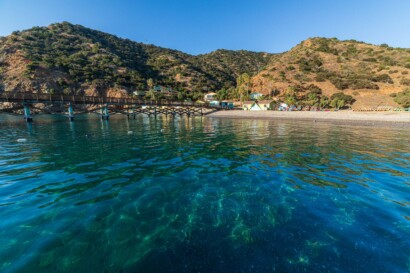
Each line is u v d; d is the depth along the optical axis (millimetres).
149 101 40375
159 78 116875
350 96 64000
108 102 35344
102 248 3996
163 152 12148
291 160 10375
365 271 3443
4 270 3412
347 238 4266
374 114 34281
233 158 10797
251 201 5973
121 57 119000
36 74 67250
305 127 26109
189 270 3484
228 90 98562
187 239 4281
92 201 5910
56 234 4387
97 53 107562
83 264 3598
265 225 4770
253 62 172250
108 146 13852
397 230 4531
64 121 34375
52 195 6266
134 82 96812
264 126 27609
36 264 3557
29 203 5742
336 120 34000
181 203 5840
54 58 83250
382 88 67562
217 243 4152
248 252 3891
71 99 31234
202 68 143750
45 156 11078
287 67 95000
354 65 88250
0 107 52156
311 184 7230
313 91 72750
